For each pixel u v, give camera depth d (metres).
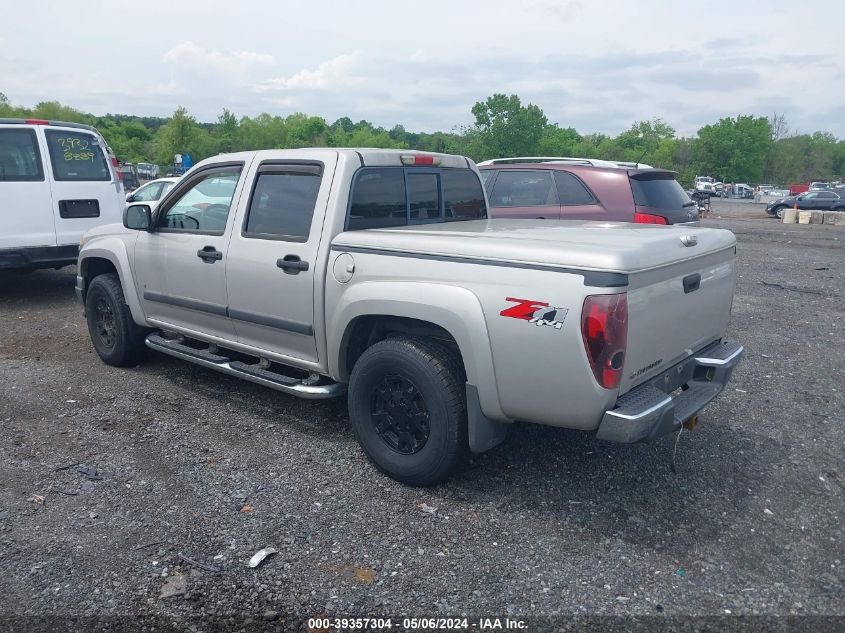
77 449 4.54
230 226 4.88
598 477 4.28
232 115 93.00
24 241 8.59
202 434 4.82
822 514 3.92
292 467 4.34
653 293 3.51
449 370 3.83
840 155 139.38
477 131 65.31
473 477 4.24
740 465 4.50
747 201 55.62
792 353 7.14
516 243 3.58
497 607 3.05
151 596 3.08
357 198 4.41
